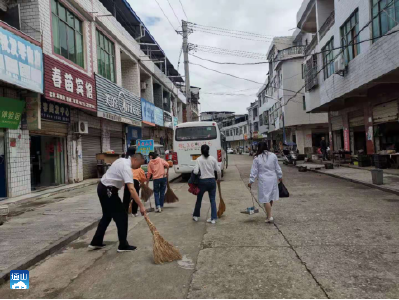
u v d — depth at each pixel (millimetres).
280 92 30688
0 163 8656
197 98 49375
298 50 28297
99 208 7625
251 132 56875
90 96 12117
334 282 3271
